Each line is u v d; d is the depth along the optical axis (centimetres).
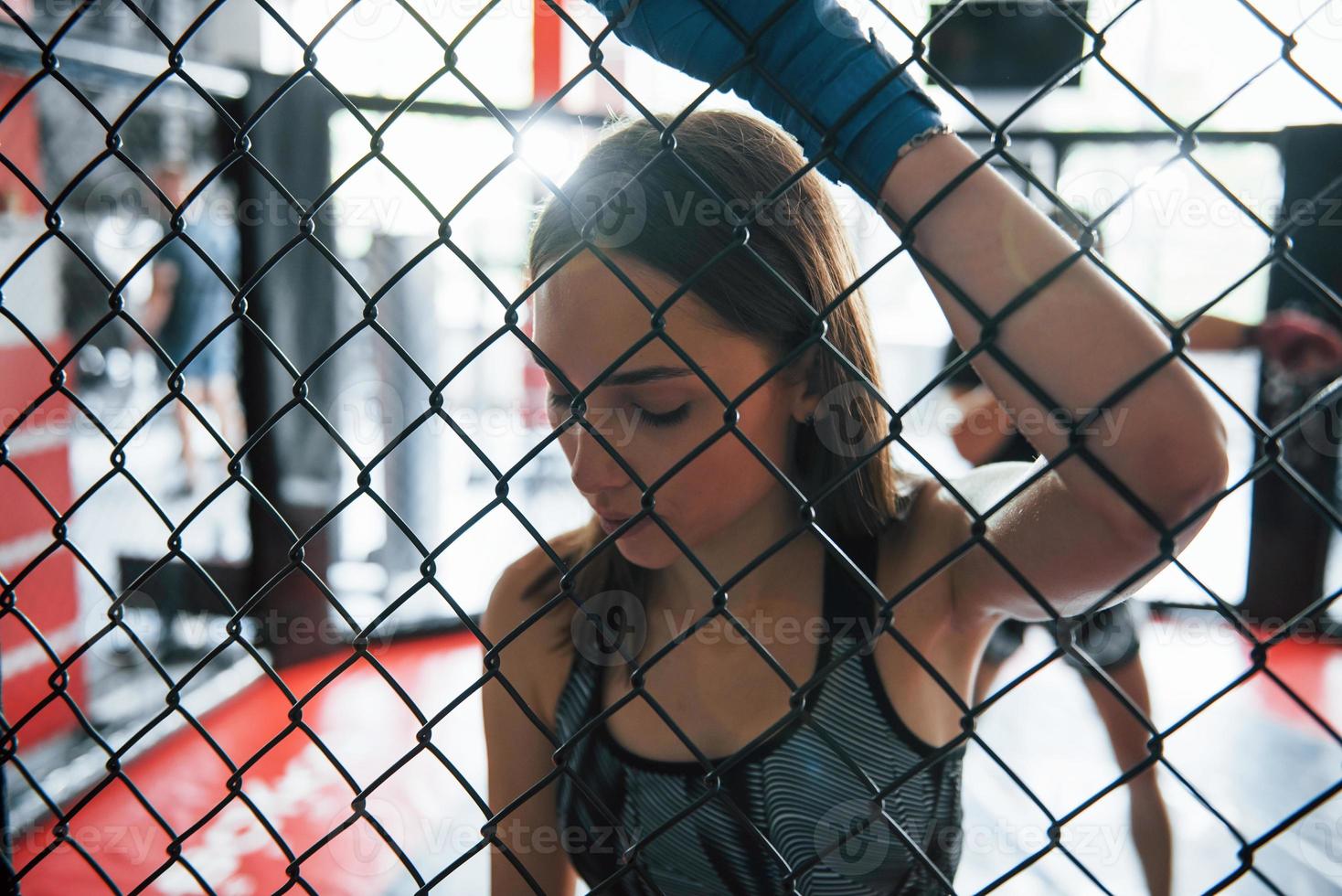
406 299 414
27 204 277
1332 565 409
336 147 402
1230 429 403
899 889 82
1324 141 344
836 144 47
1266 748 316
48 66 56
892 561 82
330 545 399
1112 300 46
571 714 88
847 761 49
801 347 46
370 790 57
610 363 64
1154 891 129
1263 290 365
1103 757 304
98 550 308
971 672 90
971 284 47
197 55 365
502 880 93
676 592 86
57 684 63
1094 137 410
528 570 93
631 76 439
